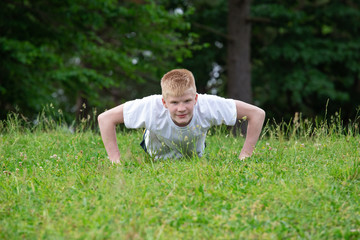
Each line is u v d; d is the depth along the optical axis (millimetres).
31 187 5523
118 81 22406
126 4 19922
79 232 4254
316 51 24250
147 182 5578
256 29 27594
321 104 26156
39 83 18781
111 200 4906
